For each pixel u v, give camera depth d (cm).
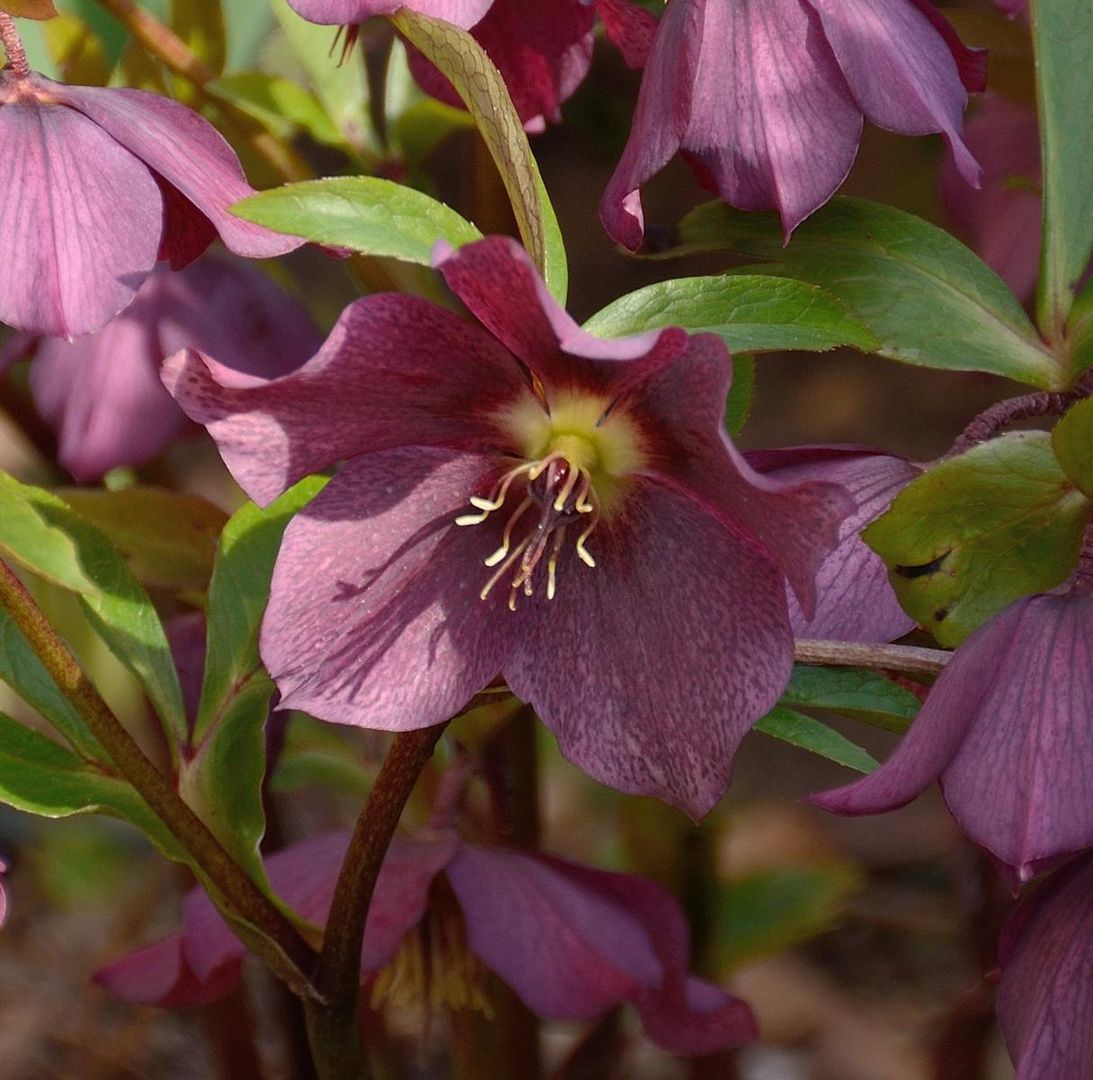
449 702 44
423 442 44
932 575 45
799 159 45
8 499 43
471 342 43
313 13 44
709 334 41
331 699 43
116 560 48
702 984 50
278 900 47
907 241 49
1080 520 45
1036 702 43
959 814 42
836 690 47
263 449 43
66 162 44
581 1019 48
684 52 45
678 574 44
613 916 49
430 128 55
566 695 44
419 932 51
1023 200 55
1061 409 47
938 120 45
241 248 44
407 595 44
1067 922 44
